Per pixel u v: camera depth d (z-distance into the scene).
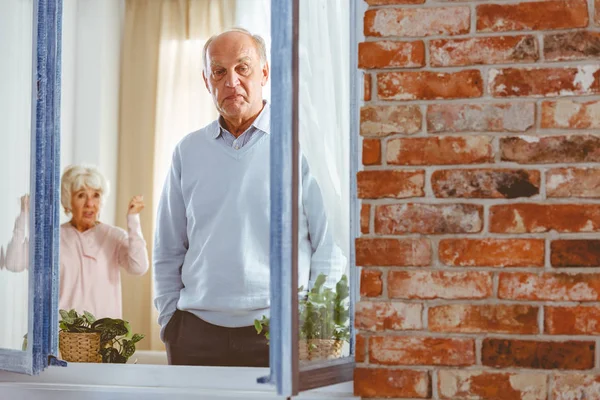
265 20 4.23
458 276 1.80
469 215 1.80
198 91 4.30
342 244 1.94
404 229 1.83
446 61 1.83
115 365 2.16
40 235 2.12
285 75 1.72
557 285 1.76
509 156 1.79
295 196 1.72
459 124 1.82
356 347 1.84
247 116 2.84
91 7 4.41
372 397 1.83
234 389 2.06
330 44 1.94
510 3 1.81
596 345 1.75
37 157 2.12
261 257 2.76
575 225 1.76
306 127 1.87
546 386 1.76
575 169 1.77
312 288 1.85
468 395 1.79
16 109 2.23
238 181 2.80
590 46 1.77
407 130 1.83
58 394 2.09
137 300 4.20
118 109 4.36
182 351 2.77
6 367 2.17
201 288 2.75
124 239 4.02
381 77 1.85
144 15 4.38
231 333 2.72
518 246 1.78
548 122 1.78
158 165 4.30
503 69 1.81
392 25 1.85
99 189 3.95
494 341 1.79
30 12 2.21
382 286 1.83
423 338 1.81
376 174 1.84
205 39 4.29
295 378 1.69
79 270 3.86
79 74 4.39
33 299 2.11
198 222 2.81
